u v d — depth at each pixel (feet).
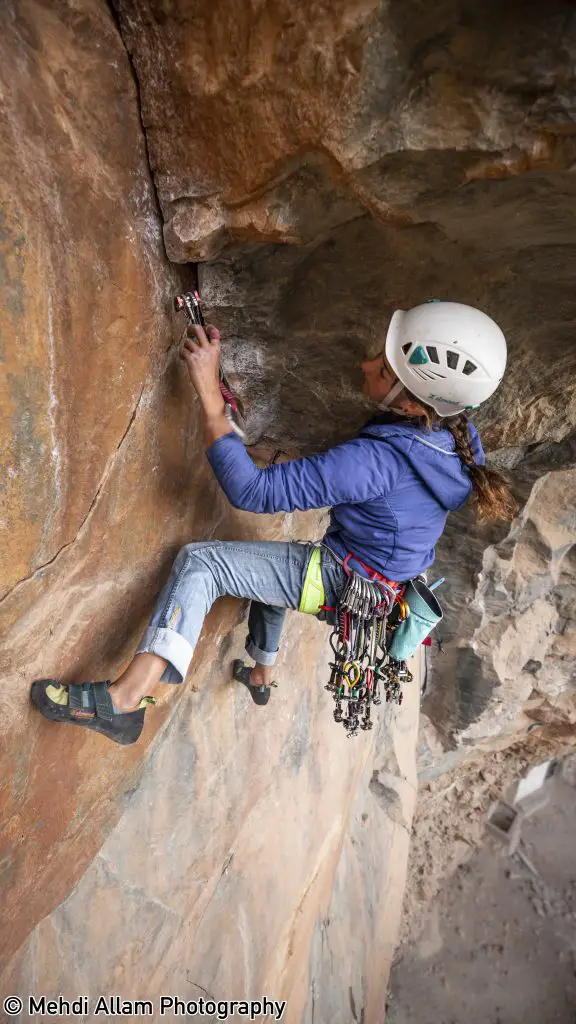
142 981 8.56
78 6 4.59
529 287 6.61
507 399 8.72
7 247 4.18
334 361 7.71
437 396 5.91
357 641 6.57
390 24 4.09
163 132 5.33
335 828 14.26
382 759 18.49
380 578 6.58
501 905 26.21
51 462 5.06
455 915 26.02
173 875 9.08
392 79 4.34
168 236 5.75
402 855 18.97
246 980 10.44
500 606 18.35
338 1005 13.96
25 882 6.44
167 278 6.00
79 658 6.23
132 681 6.03
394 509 6.20
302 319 7.15
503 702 21.54
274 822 11.78
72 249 4.75
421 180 4.91
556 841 28.25
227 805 10.19
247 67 4.70
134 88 5.17
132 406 5.89
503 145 4.44
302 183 5.36
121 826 8.23
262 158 5.15
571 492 16.05
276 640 8.68
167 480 6.79
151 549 6.92
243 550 6.65
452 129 4.45
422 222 5.57
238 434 6.15
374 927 16.53
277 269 6.48
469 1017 23.16
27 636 5.44
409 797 19.44
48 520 5.24
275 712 11.61
